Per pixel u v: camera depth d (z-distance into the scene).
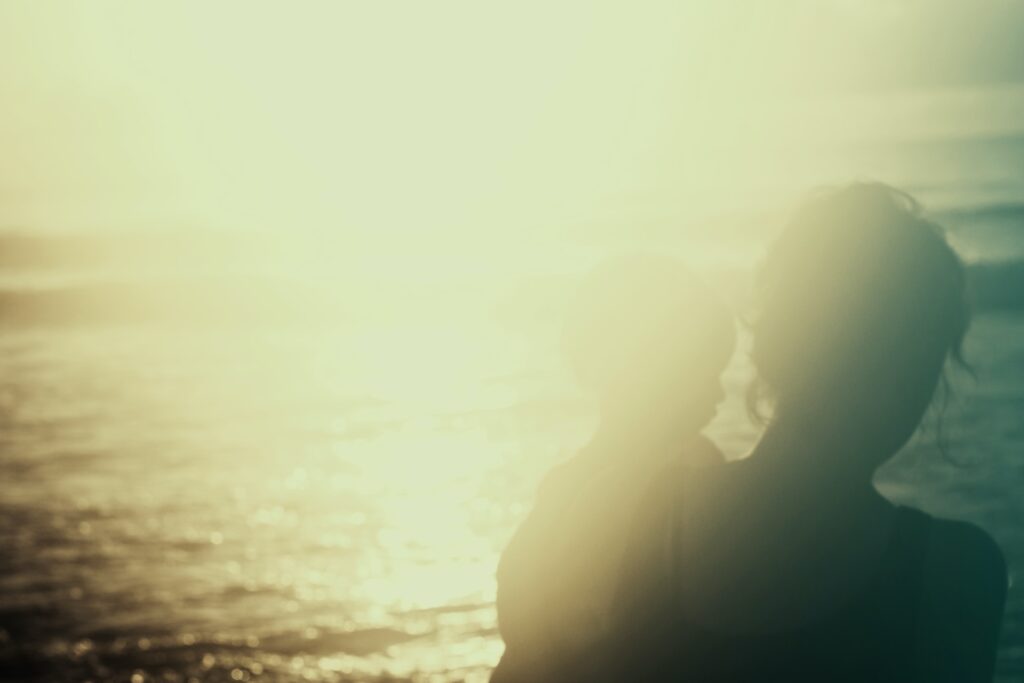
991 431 11.24
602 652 1.57
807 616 1.41
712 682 1.43
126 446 15.00
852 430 1.44
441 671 7.76
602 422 2.03
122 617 8.95
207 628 8.68
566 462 2.03
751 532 1.45
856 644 1.39
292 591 9.48
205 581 9.77
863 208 1.49
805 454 1.45
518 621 1.78
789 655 1.41
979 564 1.40
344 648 8.19
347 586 9.54
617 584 1.51
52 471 13.75
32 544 10.93
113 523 11.56
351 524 11.35
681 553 1.48
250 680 7.75
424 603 9.05
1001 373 14.12
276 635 8.51
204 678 7.79
